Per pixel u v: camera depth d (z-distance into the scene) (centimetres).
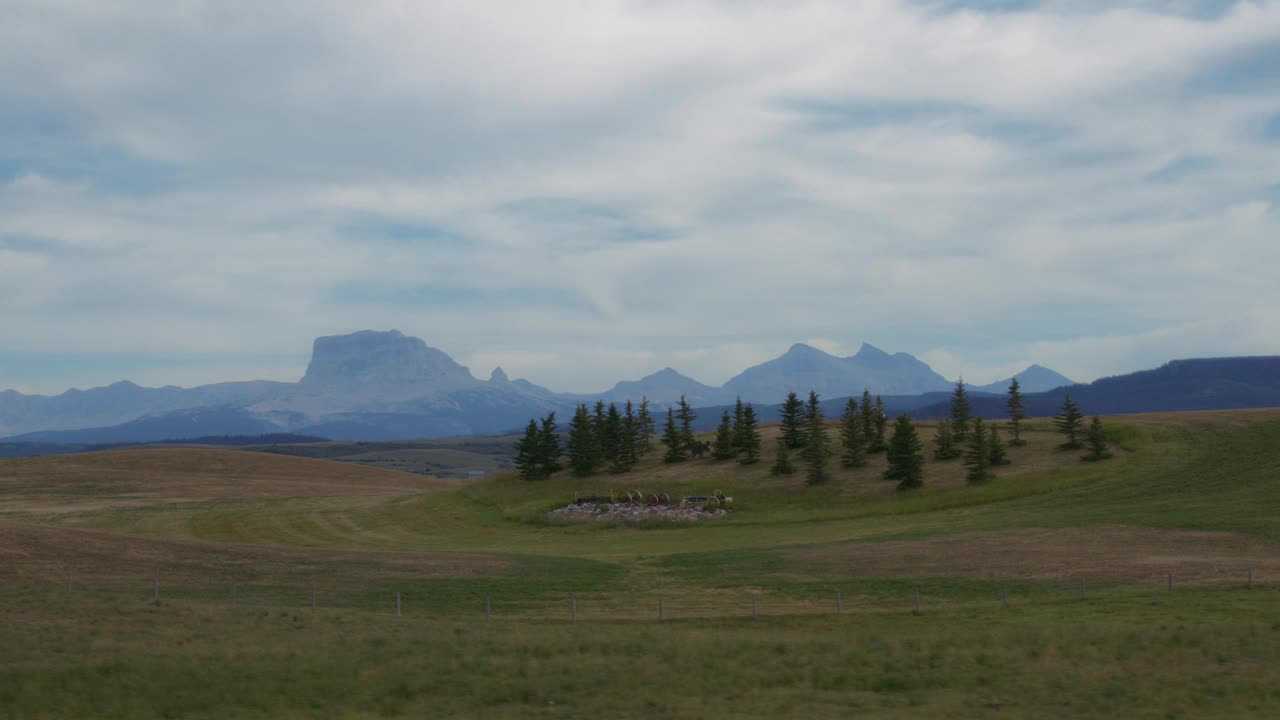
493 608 4338
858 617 3991
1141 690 2522
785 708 2430
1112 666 2800
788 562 5741
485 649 3138
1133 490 8194
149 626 3453
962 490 8994
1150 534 6006
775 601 4462
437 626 3638
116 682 2638
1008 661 2900
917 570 5194
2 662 2817
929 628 3653
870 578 5000
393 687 2634
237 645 3152
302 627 3531
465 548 7800
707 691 2612
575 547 7650
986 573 4981
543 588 4894
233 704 2498
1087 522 6706
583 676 2758
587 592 4791
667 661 2977
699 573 5466
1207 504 7181
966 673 2764
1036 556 5444
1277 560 4944
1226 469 8575
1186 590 4212
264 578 5131
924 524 7612
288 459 18188
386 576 5275
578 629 3641
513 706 2484
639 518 9119
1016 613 3884
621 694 2588
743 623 3903
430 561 5903
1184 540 5722
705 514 9188
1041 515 7450
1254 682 2564
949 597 4403
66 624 3434
